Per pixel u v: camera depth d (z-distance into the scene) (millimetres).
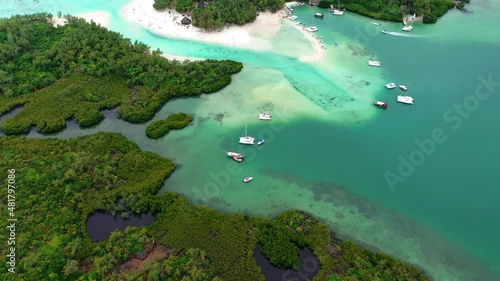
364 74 99250
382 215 66500
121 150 74688
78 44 96938
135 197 65125
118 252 57031
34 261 54406
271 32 113438
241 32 112500
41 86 87938
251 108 87750
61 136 78875
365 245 61531
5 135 77625
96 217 63656
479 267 59344
